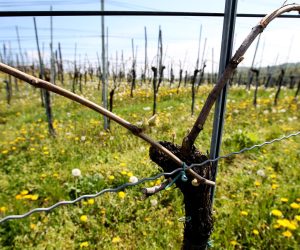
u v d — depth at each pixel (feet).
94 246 11.05
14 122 41.68
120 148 22.74
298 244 10.54
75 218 12.75
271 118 32.94
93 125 30.89
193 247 6.29
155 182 15.58
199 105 42.93
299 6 5.07
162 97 52.80
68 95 2.97
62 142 25.02
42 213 13.03
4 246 11.23
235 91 57.82
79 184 15.62
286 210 13.14
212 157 6.13
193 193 5.50
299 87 49.44
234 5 5.11
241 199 14.02
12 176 18.08
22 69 117.60
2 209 12.60
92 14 3.71
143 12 4.19
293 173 17.46
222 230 11.58
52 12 3.38
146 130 3.70
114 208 13.46
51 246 11.07
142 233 11.87
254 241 10.84
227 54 5.34
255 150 21.25
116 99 52.60
